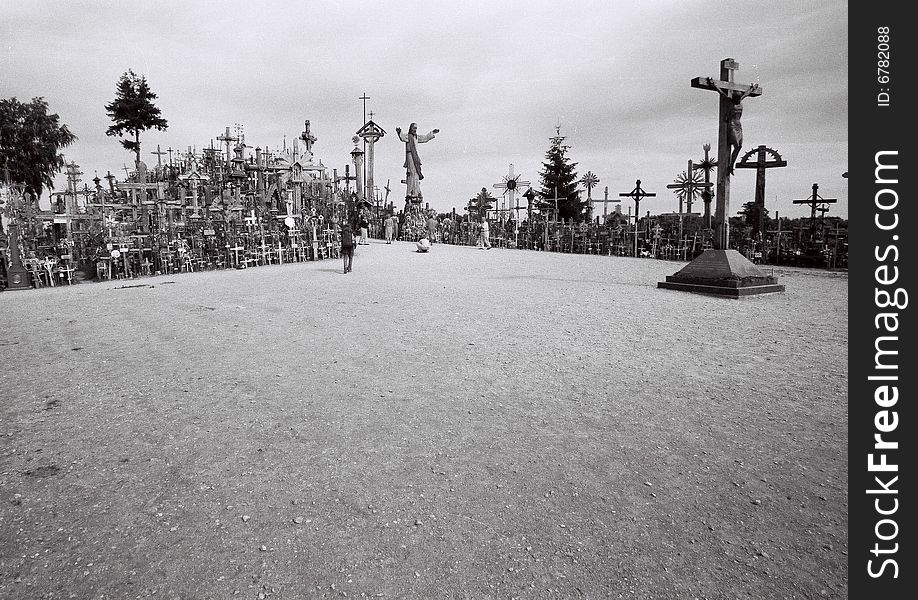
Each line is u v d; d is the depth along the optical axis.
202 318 9.80
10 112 40.62
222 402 5.14
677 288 13.25
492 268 20.30
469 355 6.87
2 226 18.11
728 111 12.66
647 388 5.43
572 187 53.66
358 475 3.65
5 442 4.24
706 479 3.54
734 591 2.49
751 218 30.42
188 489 3.47
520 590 2.51
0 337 8.34
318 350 7.21
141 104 51.56
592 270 19.17
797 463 3.75
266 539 2.92
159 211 25.52
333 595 2.48
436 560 2.74
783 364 6.27
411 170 46.34
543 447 4.06
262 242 23.56
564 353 6.93
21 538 2.94
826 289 13.14
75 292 14.66
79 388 5.61
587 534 2.96
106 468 3.78
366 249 33.25
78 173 25.38
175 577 2.61
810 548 2.81
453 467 3.75
